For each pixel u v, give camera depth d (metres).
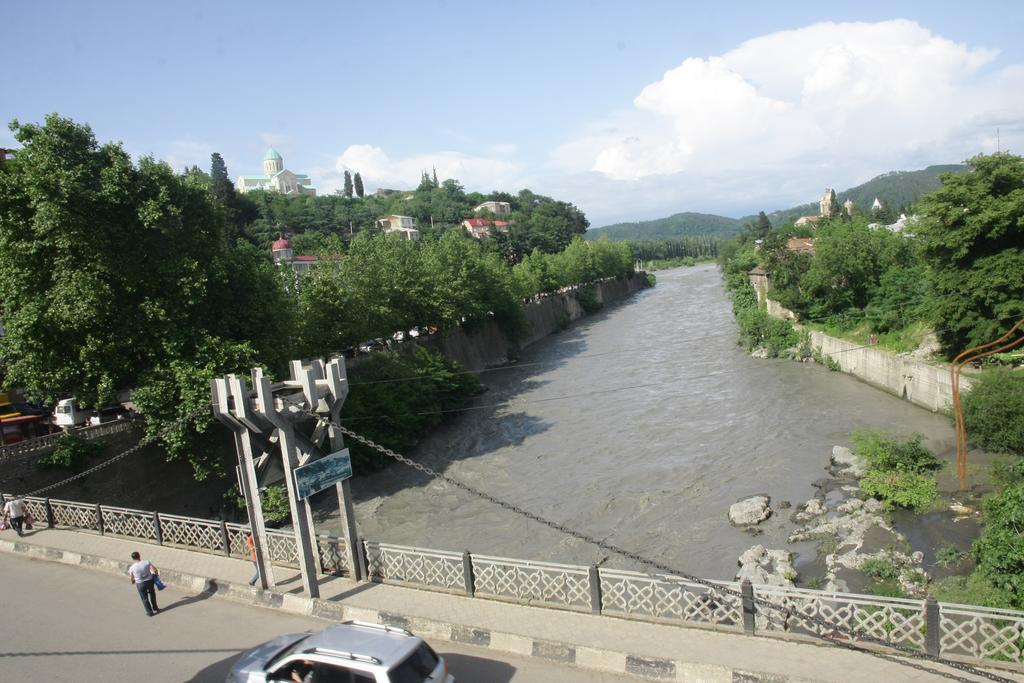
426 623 12.80
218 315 29.22
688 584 12.23
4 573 17.95
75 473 25.89
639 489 29.59
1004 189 33.94
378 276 48.56
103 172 25.20
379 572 15.38
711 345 66.00
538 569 13.62
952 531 22.20
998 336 34.00
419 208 191.88
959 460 21.50
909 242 53.38
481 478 33.62
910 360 39.62
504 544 25.00
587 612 12.86
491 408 48.09
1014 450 27.66
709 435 36.75
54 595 16.17
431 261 58.06
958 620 14.37
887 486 25.47
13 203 24.97
